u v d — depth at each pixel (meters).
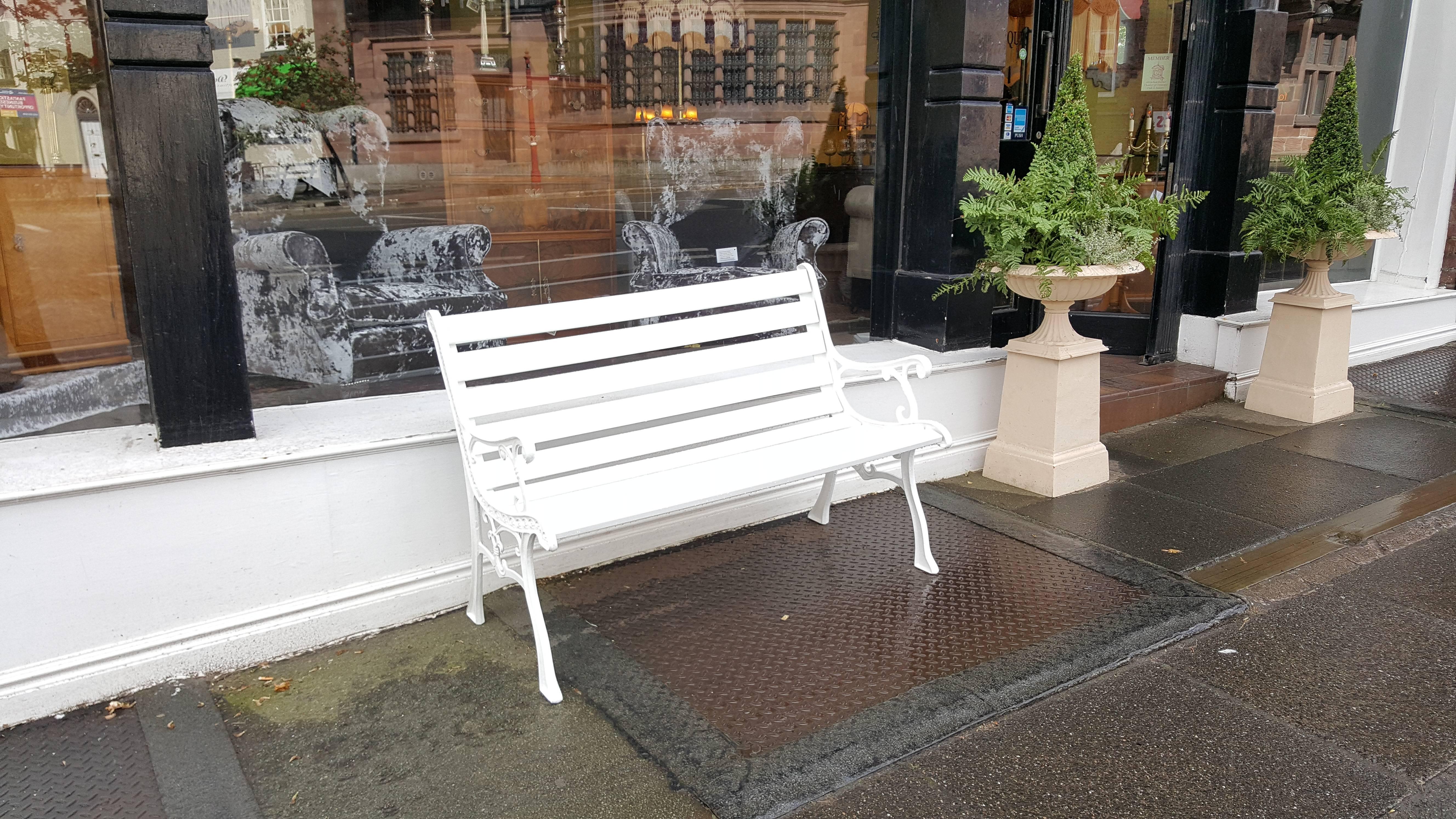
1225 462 4.57
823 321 3.49
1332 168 5.00
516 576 2.65
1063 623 2.97
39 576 2.40
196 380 2.68
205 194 2.58
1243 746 2.38
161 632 2.60
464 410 2.69
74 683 2.48
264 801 2.17
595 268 4.30
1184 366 5.77
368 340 3.65
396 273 3.73
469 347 3.94
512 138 3.99
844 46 4.42
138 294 2.54
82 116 2.95
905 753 2.32
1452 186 6.87
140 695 2.56
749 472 2.92
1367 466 4.51
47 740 2.37
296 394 3.49
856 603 3.12
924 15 4.28
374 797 2.18
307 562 2.79
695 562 3.46
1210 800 2.18
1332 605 3.13
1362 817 2.12
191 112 2.52
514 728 2.44
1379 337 6.64
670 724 2.43
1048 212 3.77
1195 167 5.58
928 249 4.46
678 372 3.13
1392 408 5.52
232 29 3.32
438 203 3.83
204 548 2.61
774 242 4.70
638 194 4.34
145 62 2.44
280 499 2.70
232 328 2.69
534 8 3.94
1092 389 4.16
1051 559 3.46
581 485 2.90
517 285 4.10
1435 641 2.90
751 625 2.98
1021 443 4.20
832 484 3.75
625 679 2.66
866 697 2.56
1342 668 2.75
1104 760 2.32
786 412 3.37
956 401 4.30
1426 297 6.77
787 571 3.38
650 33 4.21
